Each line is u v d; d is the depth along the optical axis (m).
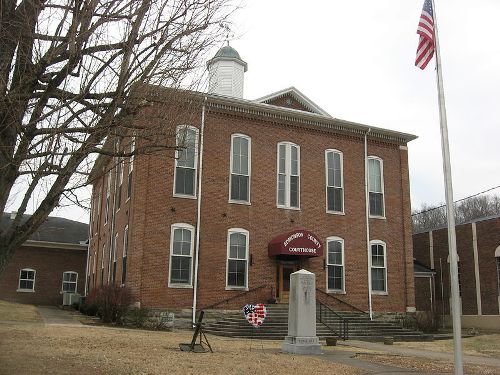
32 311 25.34
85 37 6.83
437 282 33.66
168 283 22.47
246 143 25.52
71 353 11.46
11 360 9.98
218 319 23.00
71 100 6.87
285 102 27.84
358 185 27.77
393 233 28.16
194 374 10.07
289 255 24.39
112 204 29.28
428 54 12.95
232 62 29.94
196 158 24.06
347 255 26.64
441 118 12.06
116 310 20.59
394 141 29.31
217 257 23.67
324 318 24.06
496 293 29.25
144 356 11.80
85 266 40.66
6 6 6.48
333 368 12.32
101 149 7.44
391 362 14.24
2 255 6.24
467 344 21.11
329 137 27.59
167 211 23.05
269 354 14.19
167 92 8.09
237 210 24.55
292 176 26.27
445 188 11.50
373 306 26.62
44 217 6.48
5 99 6.21
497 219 29.69
